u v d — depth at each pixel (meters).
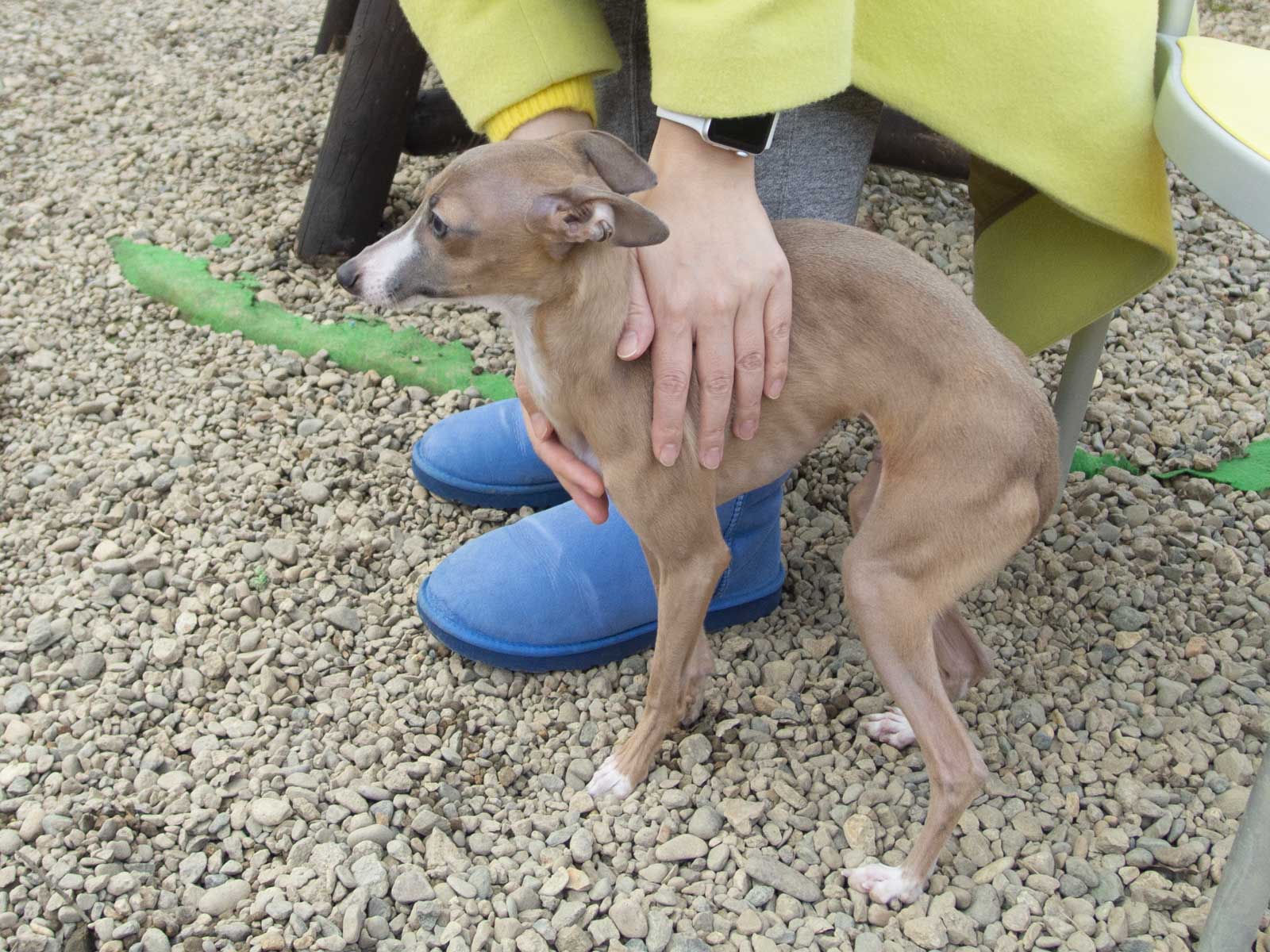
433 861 0.85
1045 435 0.80
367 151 1.42
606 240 0.73
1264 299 1.40
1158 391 1.28
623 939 0.81
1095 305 0.94
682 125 0.76
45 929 0.81
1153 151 0.86
